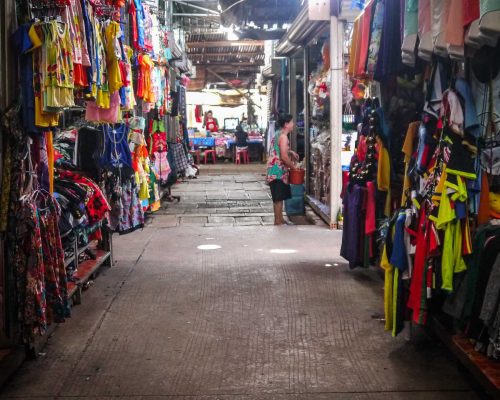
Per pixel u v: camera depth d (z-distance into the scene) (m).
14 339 3.62
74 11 3.92
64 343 3.97
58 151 5.11
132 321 4.39
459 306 3.30
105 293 5.08
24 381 3.41
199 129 26.22
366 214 5.22
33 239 3.50
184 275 5.66
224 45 21.12
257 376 3.45
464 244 3.25
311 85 9.36
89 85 4.21
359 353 3.80
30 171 3.55
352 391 3.26
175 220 8.95
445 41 3.01
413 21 3.62
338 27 7.51
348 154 8.07
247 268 5.91
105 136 5.63
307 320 4.41
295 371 3.52
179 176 14.68
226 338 4.05
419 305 3.49
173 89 11.37
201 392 3.25
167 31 10.02
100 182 5.55
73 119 5.76
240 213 9.58
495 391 2.83
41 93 3.48
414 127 4.04
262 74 15.77
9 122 3.43
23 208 3.47
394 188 4.94
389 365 3.61
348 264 6.05
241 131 20.77
